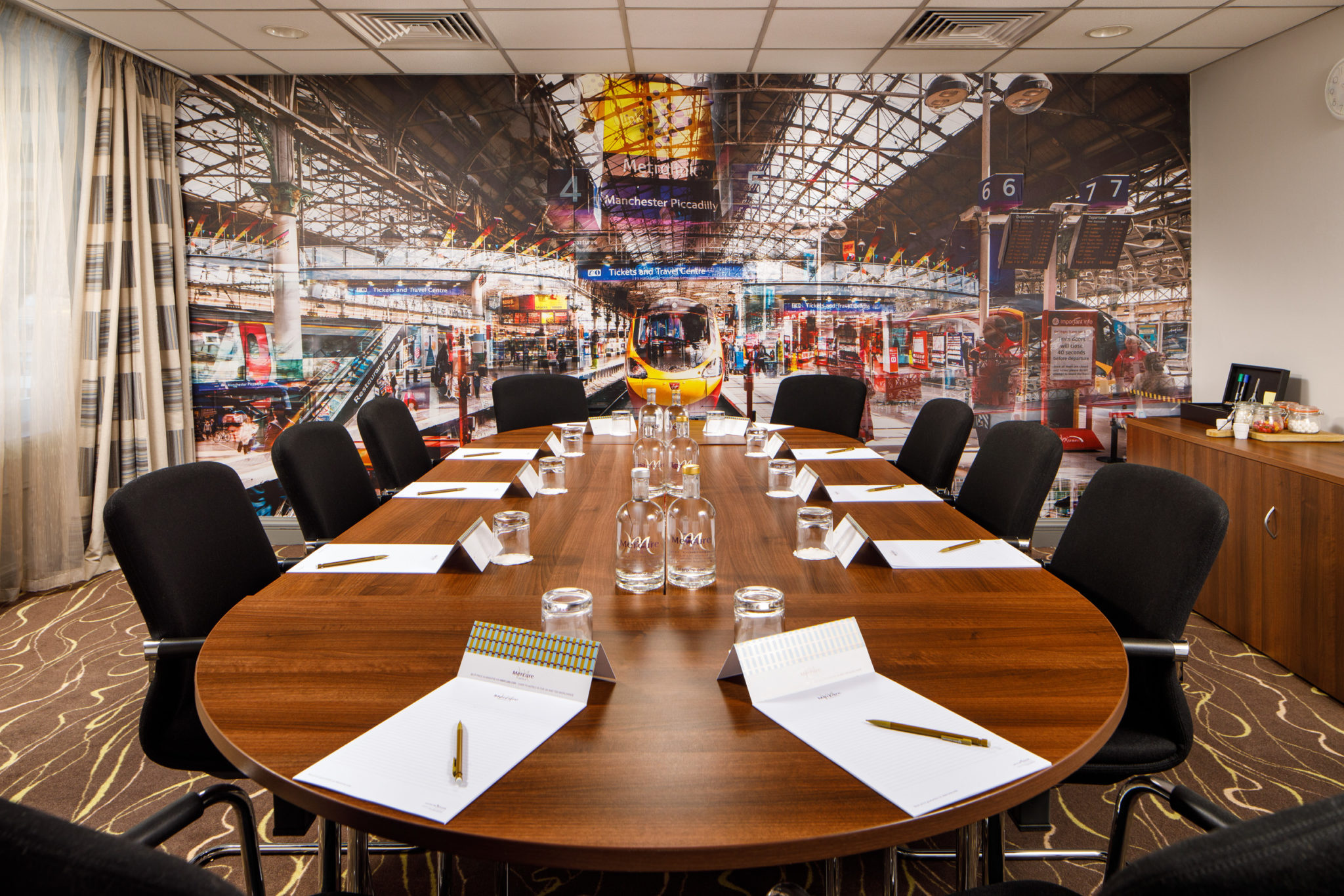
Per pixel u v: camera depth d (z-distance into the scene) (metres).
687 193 5.24
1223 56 4.74
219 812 2.42
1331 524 3.06
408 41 4.43
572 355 5.36
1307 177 4.18
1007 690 1.26
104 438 4.58
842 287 5.31
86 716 2.98
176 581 1.82
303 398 5.31
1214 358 5.00
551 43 4.43
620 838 0.91
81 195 4.43
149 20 4.07
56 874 0.61
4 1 3.94
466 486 2.88
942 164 5.20
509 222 5.25
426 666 1.36
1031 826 1.63
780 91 5.14
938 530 2.25
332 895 1.47
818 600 1.69
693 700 1.25
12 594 4.17
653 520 1.79
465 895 2.10
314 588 1.78
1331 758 2.68
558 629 1.38
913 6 3.90
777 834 0.92
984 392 5.34
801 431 4.12
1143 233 5.21
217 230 5.18
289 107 5.13
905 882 2.14
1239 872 0.61
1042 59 4.78
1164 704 1.75
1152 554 1.84
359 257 5.25
